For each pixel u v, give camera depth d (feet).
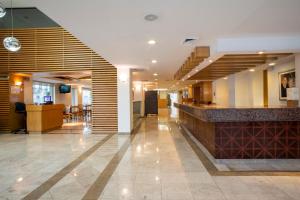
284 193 9.94
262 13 11.50
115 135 26.48
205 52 17.10
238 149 15.60
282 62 22.97
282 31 14.74
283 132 15.49
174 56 20.68
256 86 32.04
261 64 24.22
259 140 15.57
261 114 14.90
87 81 47.60
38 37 28.99
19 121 31.35
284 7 10.73
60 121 34.94
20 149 19.49
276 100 24.97
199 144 20.70
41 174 12.94
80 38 14.49
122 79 27.63
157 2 9.37
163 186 10.89
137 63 24.70
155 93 57.93
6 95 29.55
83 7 9.73
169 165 14.25
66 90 53.67
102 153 17.62
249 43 15.97
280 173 12.66
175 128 31.96
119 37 14.33
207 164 14.48
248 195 9.77
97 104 28.45
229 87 34.96
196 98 64.59
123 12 10.35
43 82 47.88
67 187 10.96
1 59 29.30
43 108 29.22
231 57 19.92
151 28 12.70
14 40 14.97
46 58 28.94
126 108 27.58
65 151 18.56
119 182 11.49
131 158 15.98
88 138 24.71
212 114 15.11
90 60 28.55
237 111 15.01
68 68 28.78
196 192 10.14
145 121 41.93
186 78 39.14
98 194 10.11
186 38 14.87
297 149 15.48
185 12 10.48
